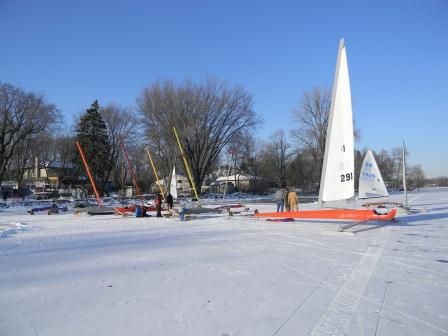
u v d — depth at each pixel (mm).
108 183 79812
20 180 66500
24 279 7355
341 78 13289
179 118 55656
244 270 7855
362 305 5652
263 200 52812
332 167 13469
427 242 11289
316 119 69562
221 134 59844
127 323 5047
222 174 106000
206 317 5211
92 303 5887
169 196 24391
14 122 54906
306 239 12180
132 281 7102
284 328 4797
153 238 12844
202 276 7391
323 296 6090
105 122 68312
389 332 4656
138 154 73312
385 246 10625
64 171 78250
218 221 19000
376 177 23672
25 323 5125
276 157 87938
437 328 4777
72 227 17094
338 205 13352
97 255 9727
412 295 6121
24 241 12430
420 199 39438
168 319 5160
